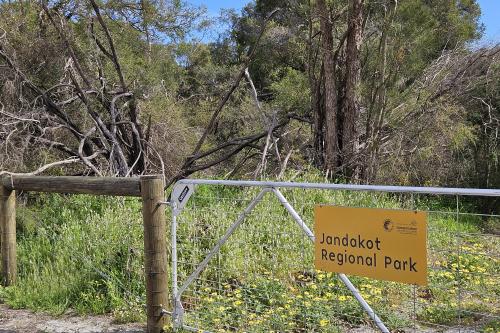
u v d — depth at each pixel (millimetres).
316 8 13266
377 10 13625
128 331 5246
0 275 6629
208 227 6137
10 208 6555
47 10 13000
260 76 22984
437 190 3410
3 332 5309
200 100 22109
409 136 13758
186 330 4871
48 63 13570
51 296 6051
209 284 5715
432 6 15547
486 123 14891
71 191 5906
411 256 3611
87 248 6734
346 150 13180
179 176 13406
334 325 4871
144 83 14531
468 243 5918
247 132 18422
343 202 8109
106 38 14727
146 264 5035
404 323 4875
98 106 13906
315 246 4070
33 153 12008
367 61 13688
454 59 14609
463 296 5234
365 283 5391
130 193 5242
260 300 5383
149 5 15281
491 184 14930
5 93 12602
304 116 14852
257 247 5961
